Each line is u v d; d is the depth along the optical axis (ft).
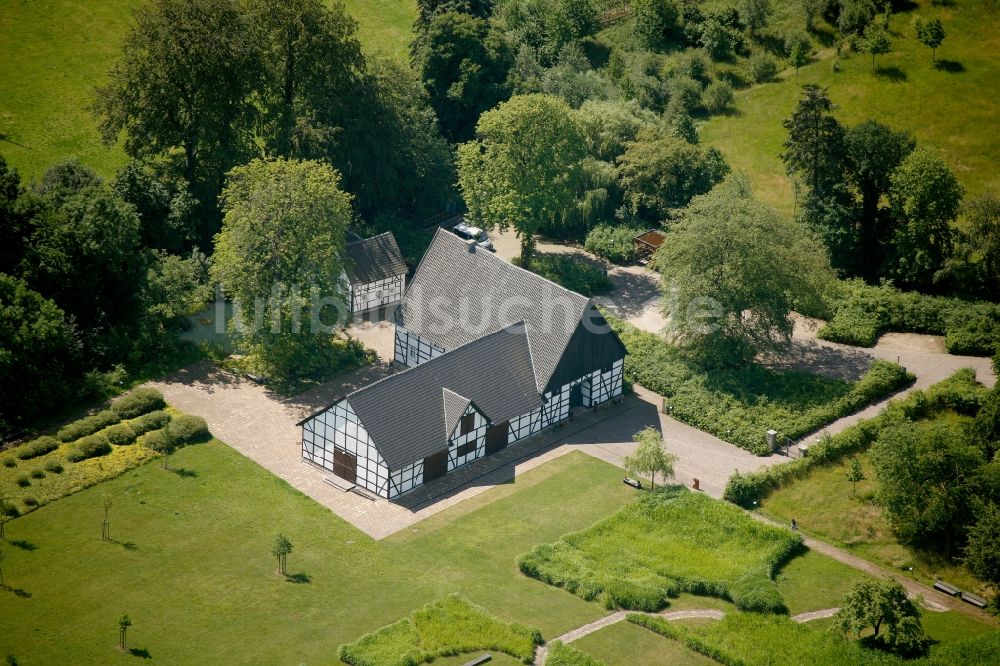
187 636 243.60
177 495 288.30
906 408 325.62
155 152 390.83
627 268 407.44
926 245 388.16
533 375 321.32
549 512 289.94
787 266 341.62
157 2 380.17
